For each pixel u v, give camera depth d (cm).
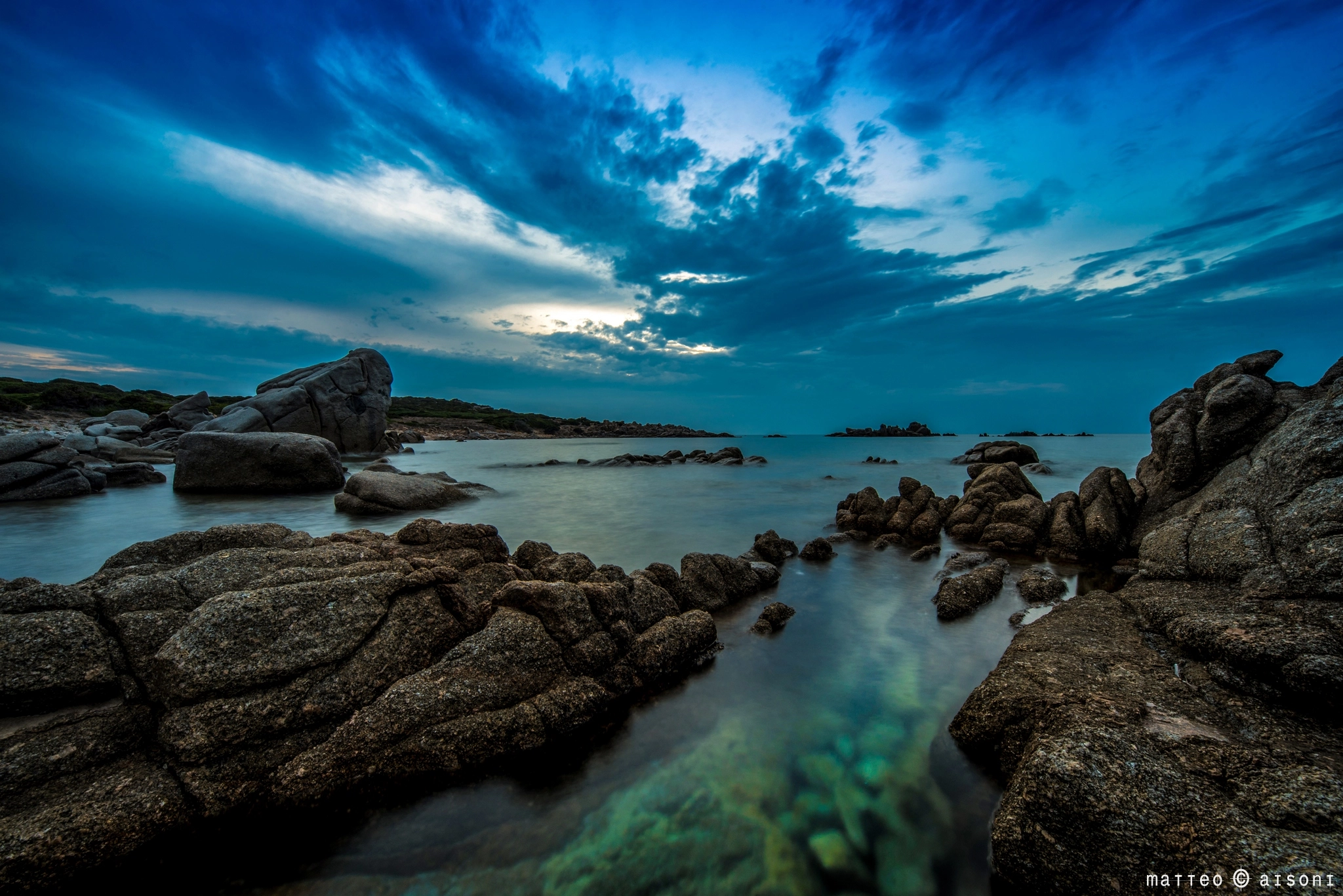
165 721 546
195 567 737
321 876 474
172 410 4906
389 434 7025
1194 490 1355
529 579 905
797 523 2027
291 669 595
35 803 471
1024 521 1591
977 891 457
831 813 532
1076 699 593
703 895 447
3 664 574
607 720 684
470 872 472
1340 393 989
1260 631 626
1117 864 414
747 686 774
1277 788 448
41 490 2392
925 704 724
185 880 471
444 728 592
